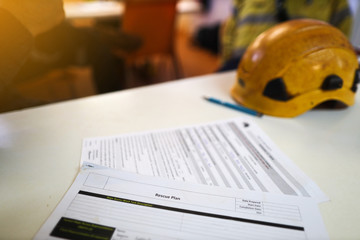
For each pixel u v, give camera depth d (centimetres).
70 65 108
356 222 25
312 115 46
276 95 44
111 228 24
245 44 108
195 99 53
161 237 24
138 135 41
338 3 94
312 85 42
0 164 34
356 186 30
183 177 31
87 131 42
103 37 112
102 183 30
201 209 27
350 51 42
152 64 239
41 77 116
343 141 39
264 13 103
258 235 24
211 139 40
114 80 116
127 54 166
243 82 49
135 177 31
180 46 344
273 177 31
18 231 24
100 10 159
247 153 36
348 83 44
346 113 47
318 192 29
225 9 312
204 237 24
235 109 49
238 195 28
